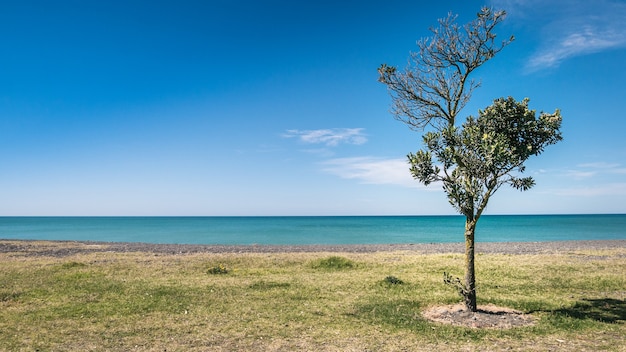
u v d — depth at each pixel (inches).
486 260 1142.3
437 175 515.8
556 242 2121.1
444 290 724.7
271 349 406.9
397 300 636.1
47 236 3555.6
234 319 522.3
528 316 534.6
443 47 556.7
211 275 897.5
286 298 653.3
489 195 511.5
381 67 581.6
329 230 4726.9
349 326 490.0
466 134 500.7
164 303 610.9
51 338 440.5
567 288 740.7
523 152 498.6
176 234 3929.6
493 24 540.7
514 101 517.0
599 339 434.3
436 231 4382.4
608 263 1045.2
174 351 400.2
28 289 711.1
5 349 403.9
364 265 1056.2
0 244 2009.1
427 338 439.8
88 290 706.8
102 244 2096.5
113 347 412.2
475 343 422.3
